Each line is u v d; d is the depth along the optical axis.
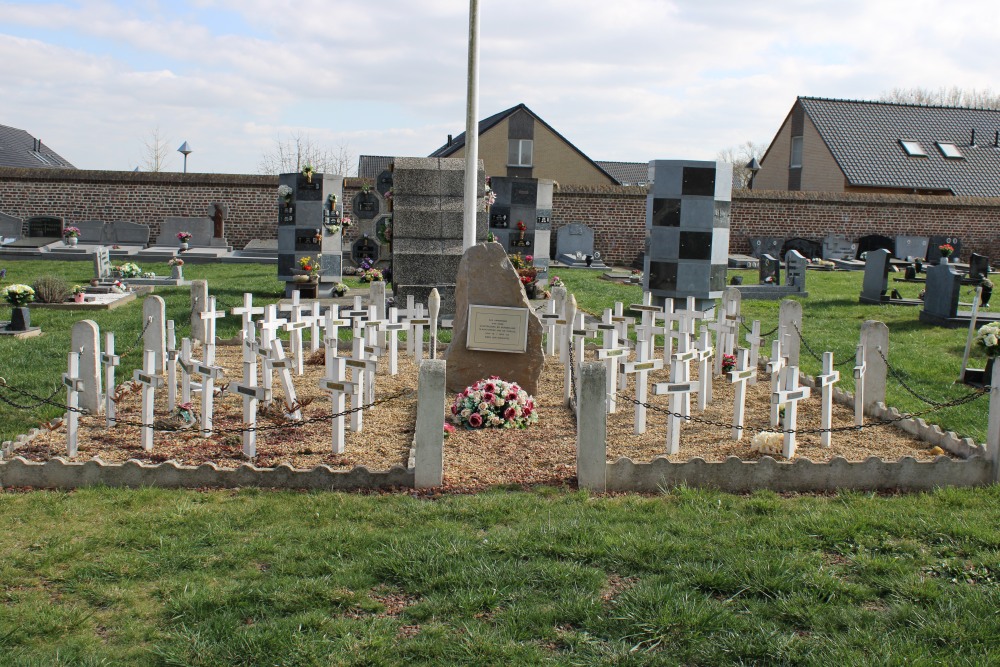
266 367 10.42
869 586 5.69
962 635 5.05
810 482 7.73
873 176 39.00
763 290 21.53
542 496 7.46
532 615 5.30
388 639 5.04
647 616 5.25
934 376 12.43
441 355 13.34
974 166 40.41
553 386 11.62
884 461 7.74
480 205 17.30
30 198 32.28
